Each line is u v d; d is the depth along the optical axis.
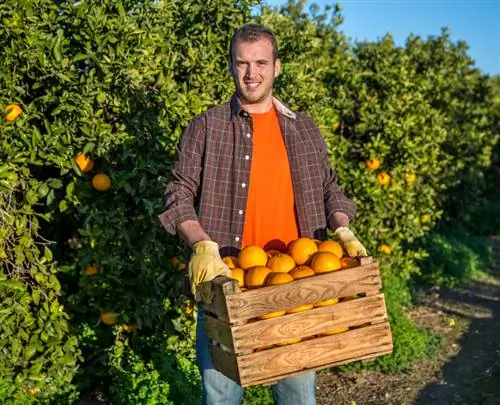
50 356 4.67
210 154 3.14
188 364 4.98
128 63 4.46
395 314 6.63
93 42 4.55
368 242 7.12
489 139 12.98
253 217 3.17
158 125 4.69
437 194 10.60
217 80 5.23
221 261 2.81
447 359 6.33
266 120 3.21
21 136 4.26
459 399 5.43
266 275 2.81
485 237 13.82
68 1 4.53
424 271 9.45
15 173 4.34
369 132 7.39
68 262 5.78
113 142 4.50
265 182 3.17
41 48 4.29
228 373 2.79
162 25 5.10
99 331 5.05
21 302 4.50
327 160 3.36
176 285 4.92
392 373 5.97
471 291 9.02
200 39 5.28
